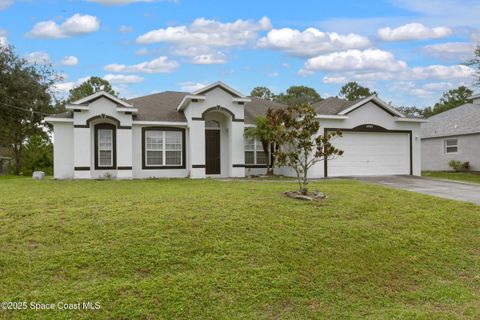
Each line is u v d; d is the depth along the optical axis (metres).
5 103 29.45
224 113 21.08
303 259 6.95
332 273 6.65
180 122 20.66
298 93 52.81
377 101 21.48
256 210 9.12
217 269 6.34
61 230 7.29
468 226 9.66
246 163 21.77
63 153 19.19
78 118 18.88
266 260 6.78
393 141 22.09
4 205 9.18
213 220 8.16
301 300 5.84
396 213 10.01
